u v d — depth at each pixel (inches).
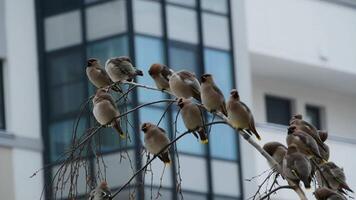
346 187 552.1
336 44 1217.4
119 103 606.9
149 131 541.0
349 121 1249.4
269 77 1204.5
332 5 1220.5
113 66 587.2
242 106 547.8
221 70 1135.6
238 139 1117.1
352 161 1152.8
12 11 1122.7
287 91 1212.5
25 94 1114.7
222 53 1138.7
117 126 548.7
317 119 1237.1
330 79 1229.1
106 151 1037.2
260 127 1111.0
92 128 538.6
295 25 1195.3
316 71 1210.6
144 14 1098.1
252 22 1167.0
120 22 1091.9
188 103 545.0
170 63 1103.6
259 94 1196.5
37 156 1101.1
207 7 1138.0
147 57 1091.9
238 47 1151.0
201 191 1099.3
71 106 1103.0
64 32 1116.5
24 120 1108.5
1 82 1115.9
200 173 1099.9
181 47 1113.4
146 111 1053.8
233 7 1154.0
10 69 1114.7
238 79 1143.0
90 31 1104.8
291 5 1194.6
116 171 1034.7
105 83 600.1
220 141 1113.4
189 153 1097.4
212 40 1135.0
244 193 1112.8
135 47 1083.9
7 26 1120.8
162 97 1064.2
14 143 1095.6
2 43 1117.1
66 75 1111.0
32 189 1093.1
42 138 1106.7
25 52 1120.2
